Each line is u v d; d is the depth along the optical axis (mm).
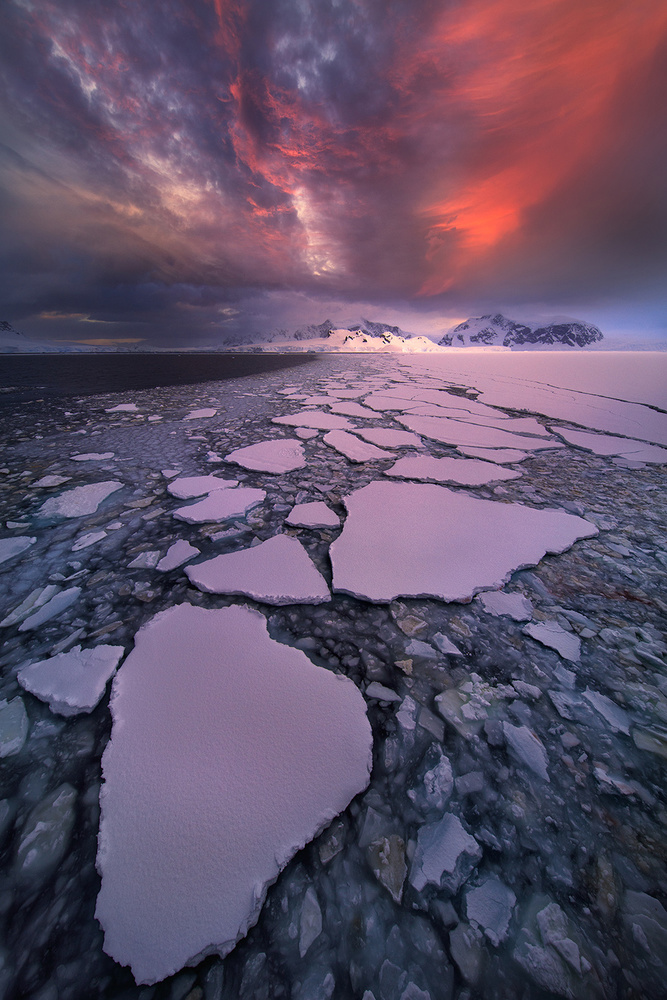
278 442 24734
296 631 9742
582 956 4867
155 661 8859
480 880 5551
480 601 10719
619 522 15055
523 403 37500
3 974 4750
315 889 5477
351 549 12820
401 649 9219
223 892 5418
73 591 11219
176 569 12180
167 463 21297
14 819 6234
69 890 5480
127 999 4566
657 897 5352
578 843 5930
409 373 65125
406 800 6434
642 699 8031
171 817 6215
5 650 9273
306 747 7152
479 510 15617
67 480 18938
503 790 6535
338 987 4664
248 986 4664
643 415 32719
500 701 7961
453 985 4680
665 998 4609
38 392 45594
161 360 114812
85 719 7727
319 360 110000
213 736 7316
